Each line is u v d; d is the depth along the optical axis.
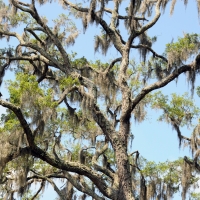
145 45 19.84
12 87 15.55
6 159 15.11
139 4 18.70
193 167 20.14
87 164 20.47
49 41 20.50
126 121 17.80
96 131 20.72
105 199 17.89
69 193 19.44
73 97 19.23
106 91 18.72
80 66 19.75
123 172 16.73
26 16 21.28
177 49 17.56
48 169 20.62
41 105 15.45
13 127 15.20
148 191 19.66
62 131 18.02
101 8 18.81
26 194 22.16
